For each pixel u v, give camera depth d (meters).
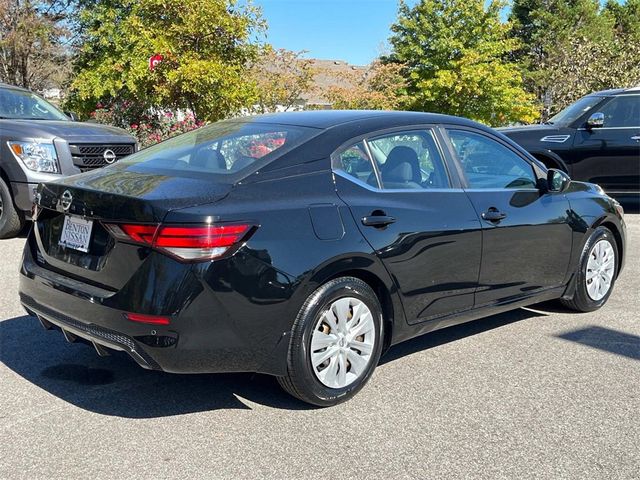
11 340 4.77
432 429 3.57
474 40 21.36
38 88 21.55
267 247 3.44
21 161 7.70
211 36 14.18
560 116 11.13
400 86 19.12
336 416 3.71
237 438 3.43
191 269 3.27
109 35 15.48
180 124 13.33
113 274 3.43
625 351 4.80
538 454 3.32
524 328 5.31
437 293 4.29
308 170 3.80
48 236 3.94
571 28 37.59
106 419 3.61
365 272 3.87
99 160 8.19
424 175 4.38
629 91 10.51
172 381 4.14
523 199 4.93
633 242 8.76
